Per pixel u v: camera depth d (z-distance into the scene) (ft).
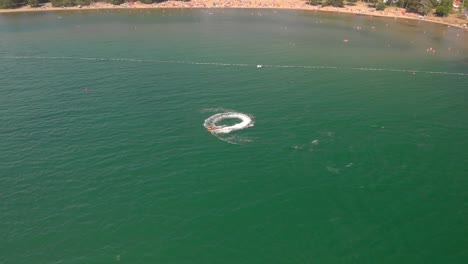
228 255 170.09
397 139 253.85
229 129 260.83
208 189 207.72
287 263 167.02
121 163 226.38
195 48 444.55
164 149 239.30
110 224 185.16
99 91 319.88
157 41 474.90
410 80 356.79
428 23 611.88
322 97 313.53
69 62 395.14
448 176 220.02
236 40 483.51
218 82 341.21
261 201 200.13
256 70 373.81
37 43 465.47
